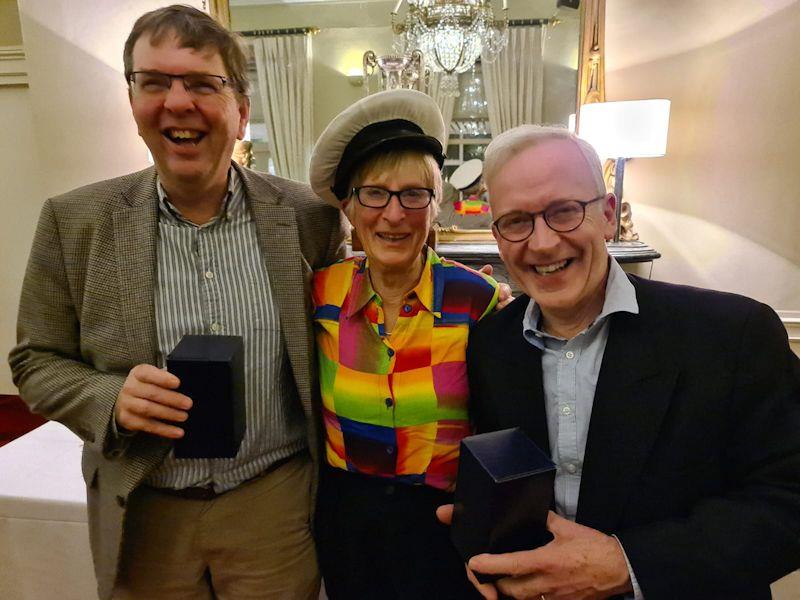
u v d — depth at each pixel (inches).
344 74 90.4
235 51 35.8
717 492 29.7
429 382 37.7
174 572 39.2
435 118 42.1
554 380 33.3
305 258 43.9
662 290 32.8
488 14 85.0
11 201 111.8
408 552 37.2
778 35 82.6
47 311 36.5
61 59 96.9
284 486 41.0
